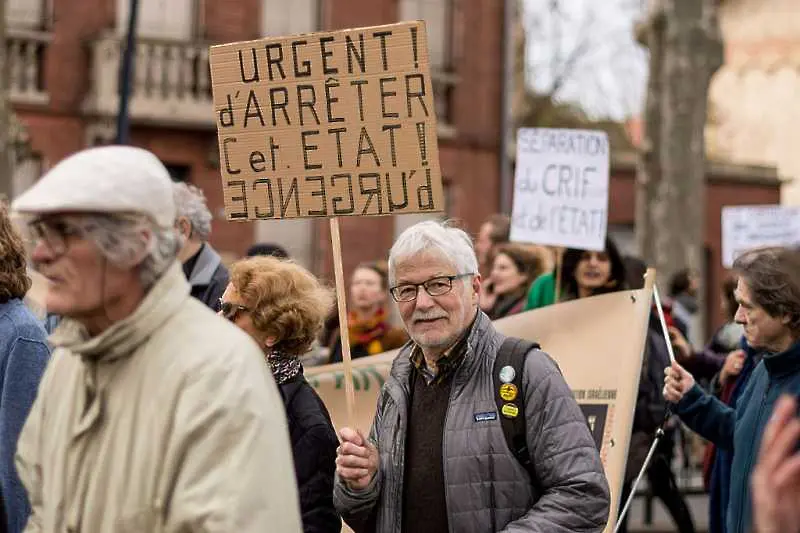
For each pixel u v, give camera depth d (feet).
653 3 86.63
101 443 13.89
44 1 92.02
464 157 105.91
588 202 33.24
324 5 100.22
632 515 53.42
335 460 19.03
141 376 13.82
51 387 14.90
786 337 20.98
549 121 144.87
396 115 19.42
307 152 19.74
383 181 19.47
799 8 152.05
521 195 34.24
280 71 19.80
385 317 37.22
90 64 92.84
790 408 10.93
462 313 18.60
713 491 26.35
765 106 153.58
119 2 94.02
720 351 37.65
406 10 103.50
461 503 18.25
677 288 58.39
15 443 19.98
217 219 96.48
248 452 13.42
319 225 99.60
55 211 13.61
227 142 20.10
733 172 126.93
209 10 96.37
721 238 126.41
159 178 13.98
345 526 21.85
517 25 144.56
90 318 14.06
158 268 14.01
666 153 84.74
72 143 92.79
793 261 21.12
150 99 93.91
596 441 24.59
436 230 18.81
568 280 33.50
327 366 26.58
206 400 13.52
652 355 29.89
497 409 18.33
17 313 20.65
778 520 10.71
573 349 25.52
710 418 24.32
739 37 155.94
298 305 19.79
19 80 91.04
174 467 13.47
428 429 18.79
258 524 13.29
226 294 20.03
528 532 17.61
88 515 13.79
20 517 19.84
